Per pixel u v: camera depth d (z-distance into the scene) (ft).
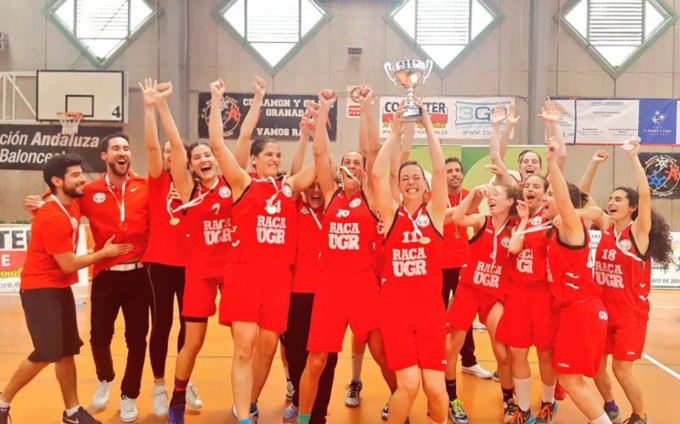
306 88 48.49
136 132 48.11
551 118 16.92
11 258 36.24
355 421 15.43
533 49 46.42
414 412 16.12
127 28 48.55
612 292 14.48
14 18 48.70
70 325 14.21
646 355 22.71
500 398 17.22
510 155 37.78
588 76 47.57
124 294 15.38
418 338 12.53
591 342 12.86
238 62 48.55
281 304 13.62
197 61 48.47
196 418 15.55
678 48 47.19
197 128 48.24
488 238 15.47
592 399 12.97
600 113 44.91
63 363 14.19
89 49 48.75
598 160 17.07
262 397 17.40
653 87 47.39
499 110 19.90
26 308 13.83
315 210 14.67
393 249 12.57
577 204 14.92
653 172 45.75
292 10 48.44
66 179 13.87
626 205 14.66
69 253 13.71
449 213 16.14
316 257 14.48
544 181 14.70
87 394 17.33
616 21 47.42
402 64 13.53
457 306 15.71
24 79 47.85
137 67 48.47
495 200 15.25
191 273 14.38
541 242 14.12
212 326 27.63
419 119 12.91
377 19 48.39
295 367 14.70
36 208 14.10
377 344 13.46
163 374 15.62
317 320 13.00
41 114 46.39
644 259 14.26
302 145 15.81
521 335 14.44
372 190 13.99
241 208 13.60
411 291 12.48
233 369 13.37
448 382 15.55
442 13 48.14
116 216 15.16
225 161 13.52
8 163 46.47
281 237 13.66
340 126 48.32
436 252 12.66
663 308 32.78
